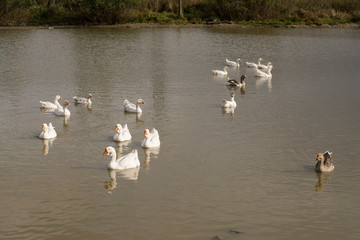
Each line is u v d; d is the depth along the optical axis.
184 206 17.16
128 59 46.84
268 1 76.75
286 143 23.52
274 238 15.18
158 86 35.88
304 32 66.88
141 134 24.92
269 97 32.97
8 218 16.23
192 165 20.81
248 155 21.94
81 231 15.49
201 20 76.88
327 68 43.16
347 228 15.83
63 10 75.62
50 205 17.14
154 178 19.50
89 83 36.56
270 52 51.66
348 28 71.00
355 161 21.33
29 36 60.75
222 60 47.34
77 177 19.50
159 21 75.75
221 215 16.53
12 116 27.88
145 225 15.85
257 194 18.12
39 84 36.03
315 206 17.23
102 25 73.06
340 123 26.78
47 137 23.88
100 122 26.95
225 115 28.41
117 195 17.98
